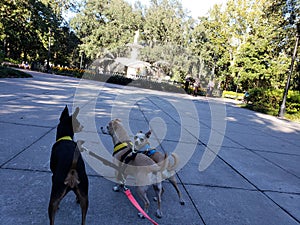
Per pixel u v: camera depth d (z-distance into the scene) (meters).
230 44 36.91
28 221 2.31
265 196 3.63
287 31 25.88
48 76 24.62
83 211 2.26
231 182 3.98
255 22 35.00
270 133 9.48
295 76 29.44
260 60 30.56
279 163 5.41
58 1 39.94
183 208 2.99
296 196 3.76
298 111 17.42
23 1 29.38
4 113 6.32
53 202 2.14
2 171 3.18
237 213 3.04
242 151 6.02
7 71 16.66
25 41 33.53
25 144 4.23
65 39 47.06
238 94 32.00
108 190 3.15
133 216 2.68
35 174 3.22
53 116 6.60
